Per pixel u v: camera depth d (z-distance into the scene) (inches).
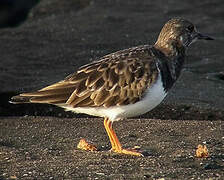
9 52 761.0
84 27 847.7
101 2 960.9
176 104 594.9
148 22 858.8
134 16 886.4
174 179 407.8
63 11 964.6
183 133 519.5
